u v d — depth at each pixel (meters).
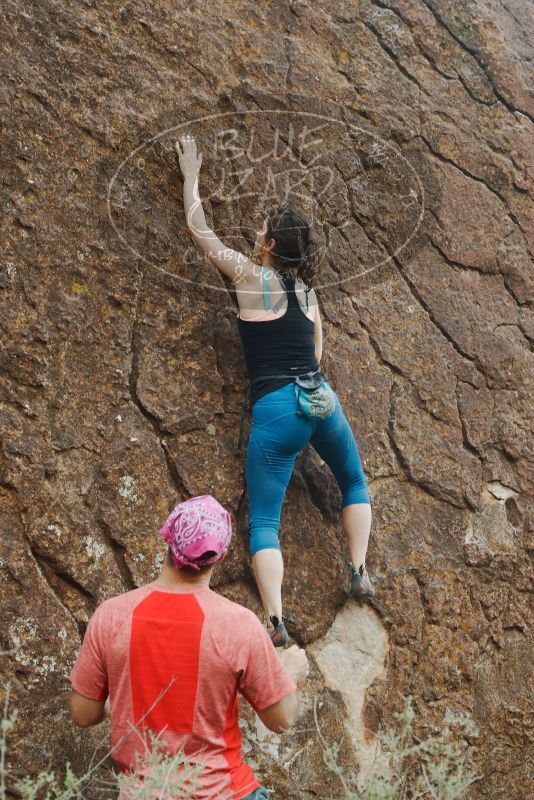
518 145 4.59
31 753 2.88
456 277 4.25
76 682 2.38
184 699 2.29
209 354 3.50
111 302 3.33
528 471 4.23
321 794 3.34
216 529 2.37
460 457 4.04
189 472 3.36
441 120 4.38
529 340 4.41
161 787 2.18
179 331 3.46
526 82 4.72
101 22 3.54
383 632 3.66
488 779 3.75
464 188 4.36
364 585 3.41
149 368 3.36
